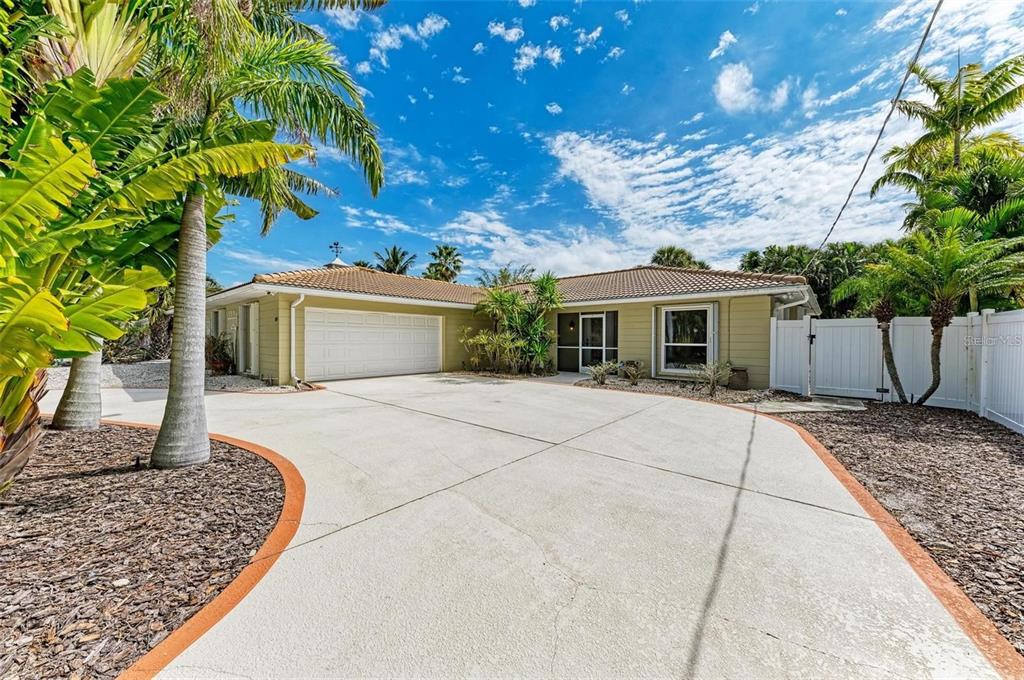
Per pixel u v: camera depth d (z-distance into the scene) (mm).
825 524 3271
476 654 1962
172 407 4477
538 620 2195
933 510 3469
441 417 7332
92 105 3254
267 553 2818
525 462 4848
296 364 11750
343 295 12086
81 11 3766
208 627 2111
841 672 1858
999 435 5758
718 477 4344
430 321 15328
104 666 1839
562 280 18797
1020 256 6789
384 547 2928
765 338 10617
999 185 11211
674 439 5863
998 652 1955
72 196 2658
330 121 5762
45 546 2797
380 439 5820
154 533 3035
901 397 8305
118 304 3068
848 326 9266
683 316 12172
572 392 10375
